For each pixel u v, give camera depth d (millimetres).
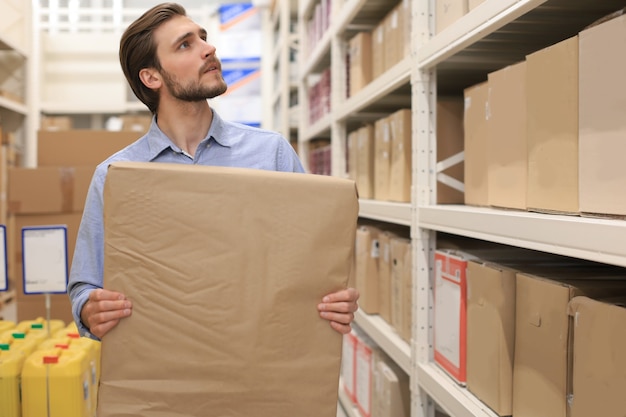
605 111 993
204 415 1060
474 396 1507
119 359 1055
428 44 1713
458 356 1594
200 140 1387
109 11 5426
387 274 2371
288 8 4543
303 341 1086
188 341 1056
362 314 2604
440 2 1757
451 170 1891
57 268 1992
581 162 1062
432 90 1843
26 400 1575
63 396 1582
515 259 1545
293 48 4945
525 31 1548
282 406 1078
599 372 993
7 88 4383
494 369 1371
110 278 1060
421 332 1850
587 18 1444
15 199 3168
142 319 1055
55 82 5047
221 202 1074
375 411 2422
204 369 1056
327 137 4500
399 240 2221
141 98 1405
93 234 1295
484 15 1325
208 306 1058
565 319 1113
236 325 1059
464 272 1568
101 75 5082
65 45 5051
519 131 1336
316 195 1103
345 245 1112
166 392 1050
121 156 1370
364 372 2639
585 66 1047
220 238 1067
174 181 1068
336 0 3039
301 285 1082
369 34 2686
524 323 1270
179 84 1288
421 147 1844
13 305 3799
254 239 1074
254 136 1449
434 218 1687
